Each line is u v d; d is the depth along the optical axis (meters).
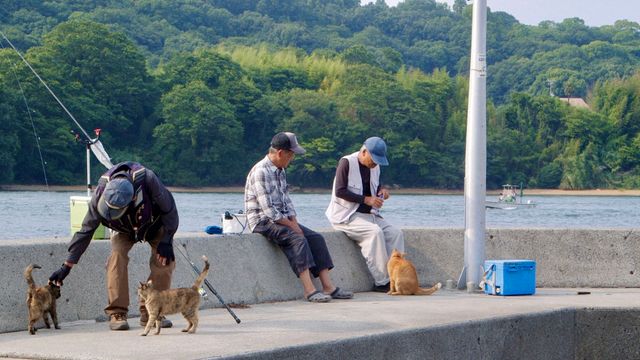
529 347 9.21
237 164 109.94
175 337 7.75
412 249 12.20
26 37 129.00
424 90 121.75
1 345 7.42
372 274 11.42
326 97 117.44
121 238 8.33
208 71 116.50
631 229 12.26
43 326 8.39
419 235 12.26
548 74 187.25
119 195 7.84
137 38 163.75
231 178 109.69
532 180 121.56
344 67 131.00
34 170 99.12
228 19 194.25
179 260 9.76
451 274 12.20
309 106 113.56
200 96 108.81
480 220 11.54
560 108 125.00
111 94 109.31
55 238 9.19
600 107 128.38
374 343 7.82
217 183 108.75
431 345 8.29
